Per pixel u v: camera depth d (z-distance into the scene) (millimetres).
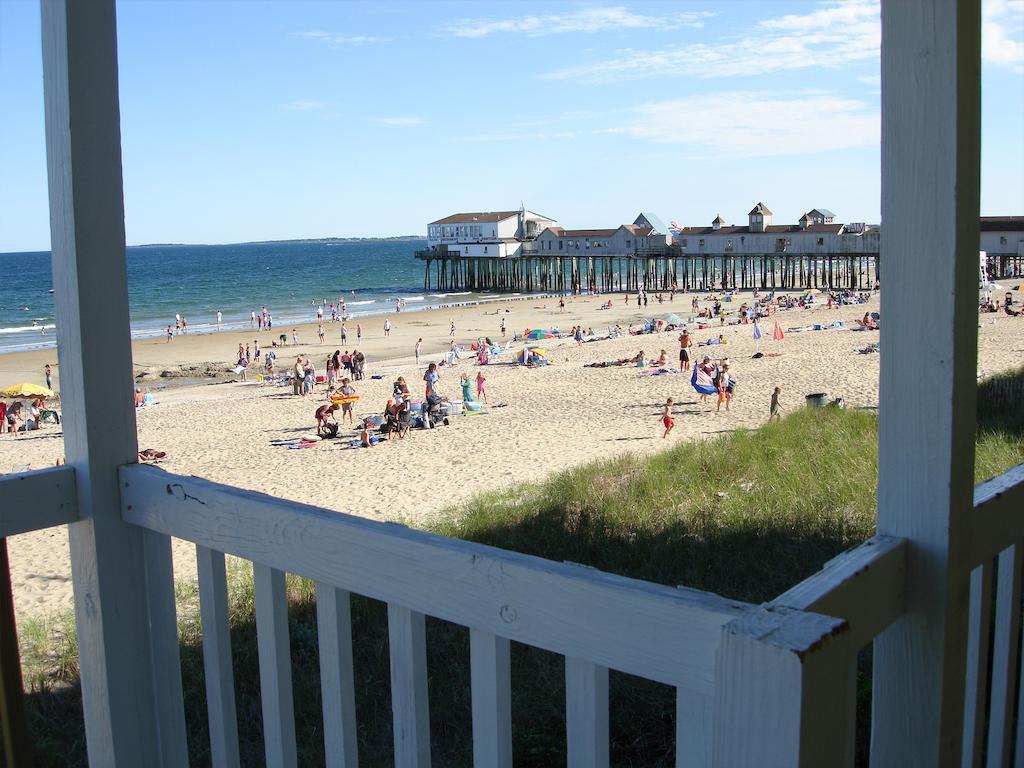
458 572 1532
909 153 1588
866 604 1500
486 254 93312
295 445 20906
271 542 1823
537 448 18594
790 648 1071
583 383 28391
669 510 8680
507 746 1530
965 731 1991
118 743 2131
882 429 1681
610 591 1336
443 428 21891
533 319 60062
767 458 11031
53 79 2014
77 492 2113
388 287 107062
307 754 4402
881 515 1692
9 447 23672
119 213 2098
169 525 2021
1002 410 12094
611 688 4609
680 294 77250
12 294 103500
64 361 2096
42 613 8578
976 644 1955
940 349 1583
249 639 5938
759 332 37500
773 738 1093
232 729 2012
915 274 1604
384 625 6098
